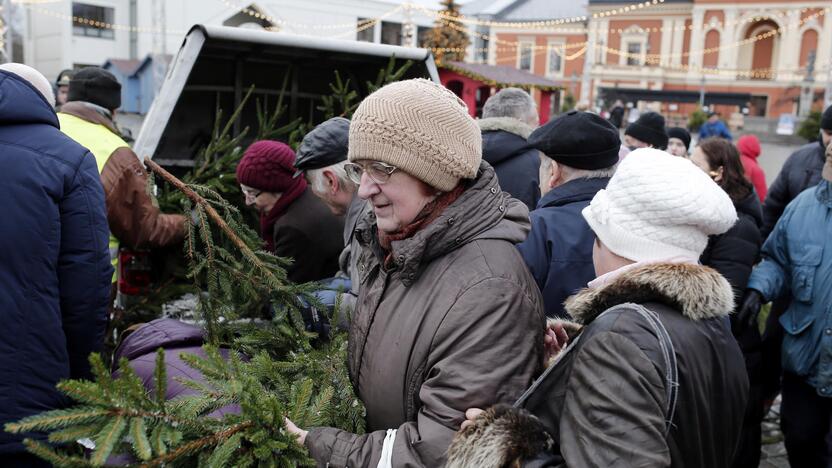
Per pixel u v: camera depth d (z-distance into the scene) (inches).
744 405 61.1
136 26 963.3
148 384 79.9
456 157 62.7
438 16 842.2
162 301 128.9
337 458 61.3
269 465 60.1
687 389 54.7
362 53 167.5
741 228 126.0
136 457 58.7
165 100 144.6
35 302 76.8
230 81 177.3
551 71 1877.5
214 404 64.2
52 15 948.0
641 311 56.4
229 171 148.1
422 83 65.9
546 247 96.0
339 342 83.4
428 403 60.6
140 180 119.0
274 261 101.0
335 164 106.3
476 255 63.7
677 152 239.9
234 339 94.3
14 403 75.4
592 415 52.8
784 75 1668.3
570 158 99.4
